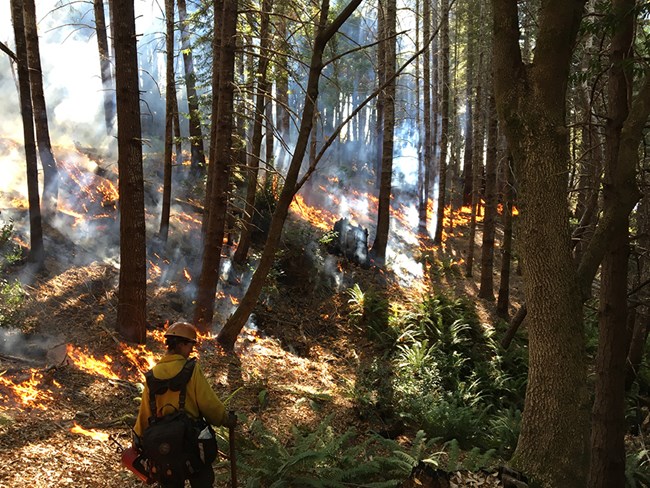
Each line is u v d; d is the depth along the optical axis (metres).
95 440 5.86
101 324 9.20
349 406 9.13
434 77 24.98
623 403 6.23
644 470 7.77
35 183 9.99
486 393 11.91
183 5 15.80
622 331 6.21
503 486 5.67
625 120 6.12
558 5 5.80
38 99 11.68
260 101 13.23
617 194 5.99
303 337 12.38
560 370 5.73
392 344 12.95
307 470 5.57
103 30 17.64
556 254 5.83
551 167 5.88
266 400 8.59
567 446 5.64
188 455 3.54
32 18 11.55
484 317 15.50
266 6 12.27
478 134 20.11
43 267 10.12
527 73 6.05
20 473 4.83
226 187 10.45
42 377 7.14
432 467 5.79
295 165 9.47
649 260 9.24
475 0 21.23
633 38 6.41
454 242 21.59
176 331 3.81
